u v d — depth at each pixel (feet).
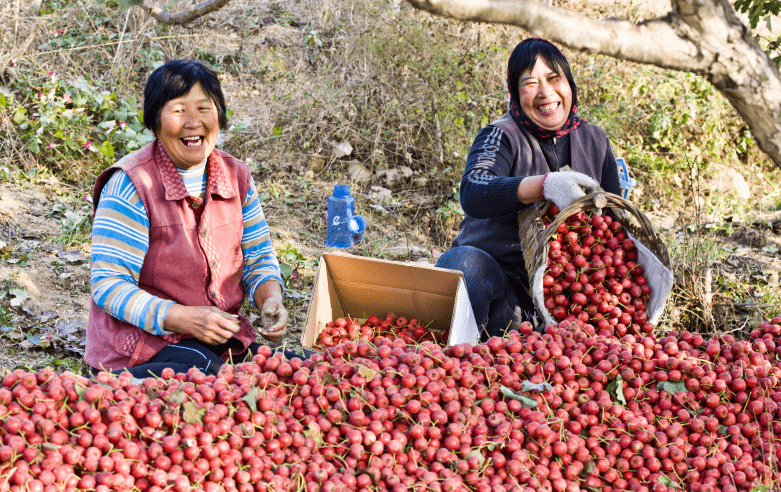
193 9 5.45
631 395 7.15
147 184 8.16
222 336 7.80
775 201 20.18
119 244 8.00
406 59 19.60
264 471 5.97
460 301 8.80
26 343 11.09
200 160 8.27
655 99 20.94
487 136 10.48
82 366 10.82
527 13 2.96
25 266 13.04
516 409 6.77
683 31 3.26
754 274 15.64
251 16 21.84
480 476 6.33
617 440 6.83
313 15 21.88
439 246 16.89
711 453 6.89
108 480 5.28
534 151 10.49
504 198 9.29
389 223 17.31
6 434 5.32
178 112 7.92
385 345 7.15
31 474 5.16
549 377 7.25
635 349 7.50
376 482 6.06
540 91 10.17
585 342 7.60
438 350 6.96
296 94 19.65
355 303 10.23
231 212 8.77
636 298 9.06
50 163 16.75
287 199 17.29
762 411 7.15
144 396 5.95
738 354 7.66
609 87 20.71
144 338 7.98
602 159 10.88
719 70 3.38
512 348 7.43
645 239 9.12
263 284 9.02
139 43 19.80
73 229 14.61
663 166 20.07
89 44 19.66
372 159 18.53
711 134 20.71
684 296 13.17
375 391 6.57
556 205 8.86
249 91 19.79
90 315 8.49
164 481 5.51
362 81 19.80
